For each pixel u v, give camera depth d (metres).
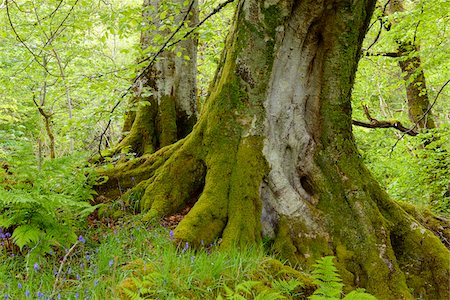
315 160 4.93
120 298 2.84
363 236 4.60
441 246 4.73
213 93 5.36
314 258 4.41
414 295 4.47
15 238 3.49
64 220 4.39
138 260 3.53
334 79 4.97
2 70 9.14
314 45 4.98
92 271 3.43
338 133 5.01
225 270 3.38
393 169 13.20
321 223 4.62
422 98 11.84
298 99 5.02
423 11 9.36
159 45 6.41
